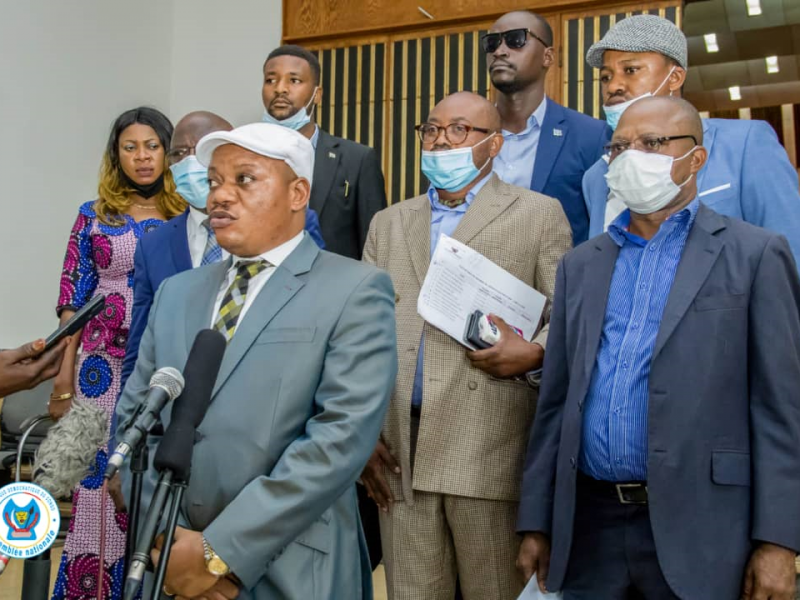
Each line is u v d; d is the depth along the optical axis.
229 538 1.76
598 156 3.35
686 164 2.19
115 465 1.39
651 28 2.77
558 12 5.75
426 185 6.09
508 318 2.61
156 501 1.43
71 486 2.02
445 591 2.60
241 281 2.08
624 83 2.78
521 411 2.62
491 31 3.49
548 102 3.50
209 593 1.81
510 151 3.49
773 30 8.16
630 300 2.17
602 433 2.08
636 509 2.03
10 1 6.03
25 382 2.19
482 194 2.79
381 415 1.95
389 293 2.07
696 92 9.70
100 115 6.70
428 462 2.54
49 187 6.33
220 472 1.89
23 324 6.13
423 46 6.15
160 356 2.08
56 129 6.36
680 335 2.02
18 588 4.04
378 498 2.62
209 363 1.58
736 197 2.53
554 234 2.72
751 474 1.95
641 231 2.26
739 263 2.04
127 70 6.86
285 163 2.06
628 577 2.03
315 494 1.82
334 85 6.41
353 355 1.93
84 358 3.20
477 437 2.55
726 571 1.91
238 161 2.04
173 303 2.17
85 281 3.30
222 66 7.00
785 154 2.59
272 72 3.57
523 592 2.26
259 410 1.91
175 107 7.16
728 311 2.00
